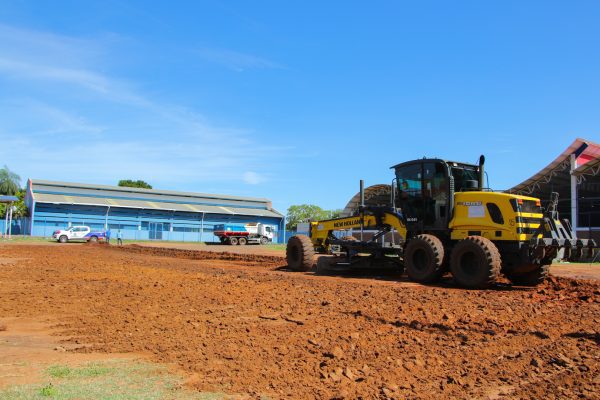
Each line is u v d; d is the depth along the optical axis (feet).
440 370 17.12
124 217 200.03
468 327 23.27
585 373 16.76
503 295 33.47
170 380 15.47
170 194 224.53
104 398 13.62
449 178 41.98
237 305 29.58
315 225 56.49
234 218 225.15
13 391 14.06
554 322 24.54
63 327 23.41
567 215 107.76
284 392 14.62
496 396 14.76
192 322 24.41
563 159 91.04
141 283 40.04
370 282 42.60
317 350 19.27
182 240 209.26
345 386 15.25
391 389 15.03
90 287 37.32
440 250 40.75
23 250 92.58
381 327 23.36
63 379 15.39
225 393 14.43
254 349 19.31
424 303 29.86
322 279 45.06
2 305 29.30
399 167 46.47
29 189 195.11
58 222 186.60
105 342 20.40
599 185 100.58
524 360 18.28
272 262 74.38
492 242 39.32
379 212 48.73
